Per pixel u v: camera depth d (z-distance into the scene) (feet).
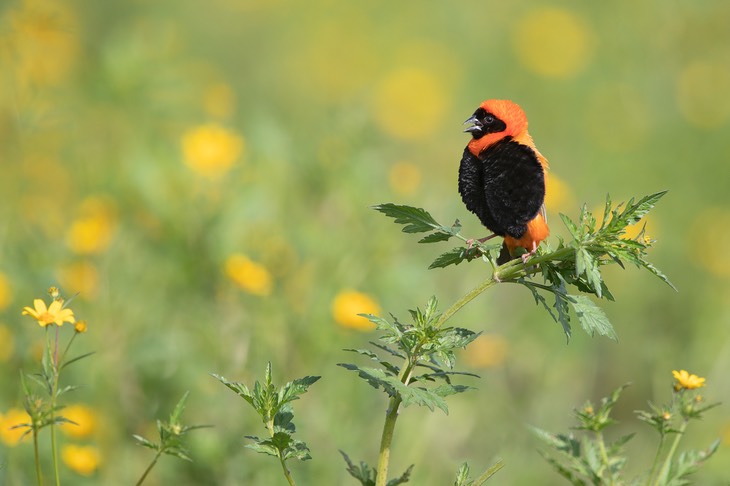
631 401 46.62
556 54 75.00
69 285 39.14
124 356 37.40
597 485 21.86
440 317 22.12
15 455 31.68
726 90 67.10
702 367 45.88
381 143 69.00
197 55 81.41
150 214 42.34
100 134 50.72
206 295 39.81
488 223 29.58
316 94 79.61
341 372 38.50
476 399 41.88
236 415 35.86
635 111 68.28
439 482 37.47
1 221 44.19
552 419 43.16
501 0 82.02
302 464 34.86
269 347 38.50
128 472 34.94
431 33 82.84
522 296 49.93
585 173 64.85
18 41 46.01
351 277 42.01
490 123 29.04
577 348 47.11
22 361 35.55
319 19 83.25
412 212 22.44
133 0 81.10
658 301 51.42
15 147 48.39
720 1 70.79
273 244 42.01
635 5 73.20
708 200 61.52
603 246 21.20
